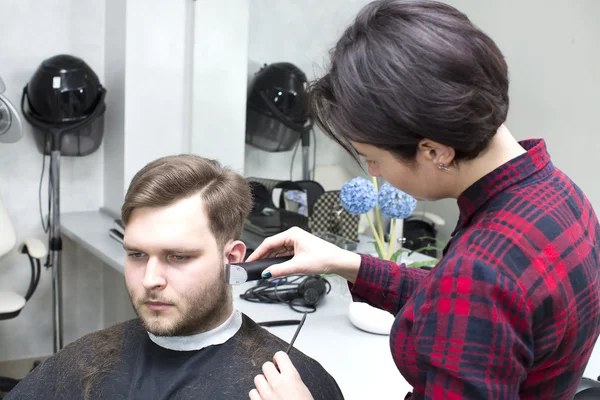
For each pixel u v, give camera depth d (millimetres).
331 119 749
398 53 672
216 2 2508
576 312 709
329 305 1820
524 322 667
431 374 697
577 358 754
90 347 1131
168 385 1048
